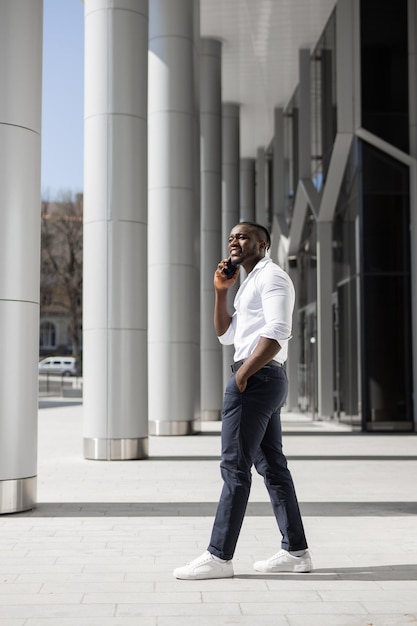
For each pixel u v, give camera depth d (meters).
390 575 5.18
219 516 5.11
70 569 5.39
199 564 5.09
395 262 17.56
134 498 8.62
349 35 17.80
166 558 5.72
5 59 7.68
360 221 17.56
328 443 15.14
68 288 68.75
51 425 20.84
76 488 9.39
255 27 21.59
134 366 12.50
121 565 5.50
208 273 23.61
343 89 17.83
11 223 7.65
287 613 4.36
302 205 24.67
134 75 12.52
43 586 4.95
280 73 25.12
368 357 17.53
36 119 7.93
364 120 17.67
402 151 17.56
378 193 17.59
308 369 24.95
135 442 12.49
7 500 7.58
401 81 17.67
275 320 4.92
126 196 12.41
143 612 4.38
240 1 19.80
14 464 7.64
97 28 12.52
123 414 12.41
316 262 23.27
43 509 7.92
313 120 22.70
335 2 19.56
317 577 5.12
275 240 29.05
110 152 12.39
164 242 16.83
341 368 19.86
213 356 23.44
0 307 7.57
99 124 12.45
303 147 23.06
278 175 28.52
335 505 8.16
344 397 19.45
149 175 17.08
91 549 6.04
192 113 17.16
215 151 23.50
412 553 5.85
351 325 18.48
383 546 6.11
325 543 6.22
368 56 17.72
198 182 18.41
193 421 17.22
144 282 12.66
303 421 21.77
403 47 17.70
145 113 12.70
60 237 68.88
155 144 16.97
